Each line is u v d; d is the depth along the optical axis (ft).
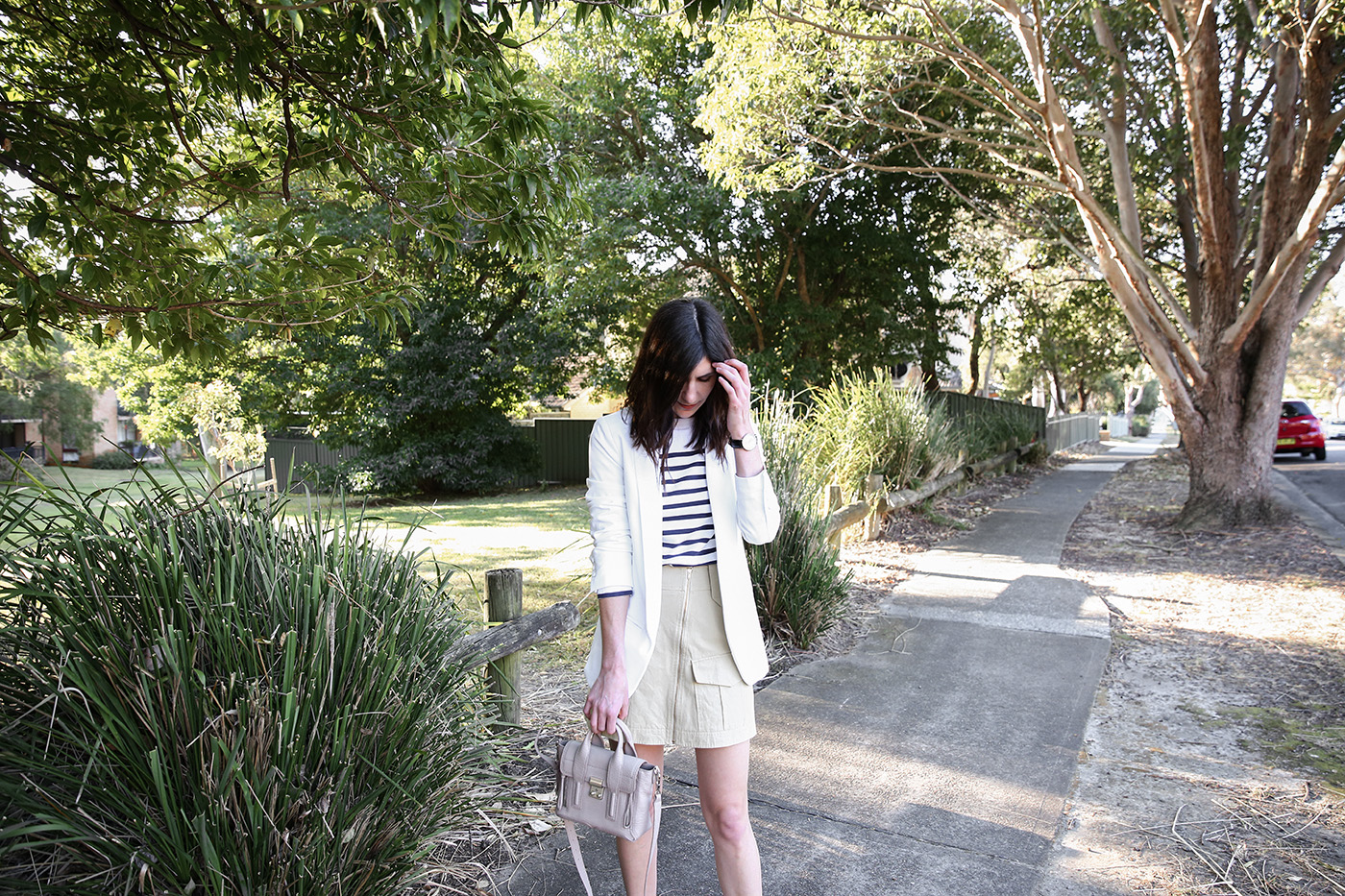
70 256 9.51
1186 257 35.06
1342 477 46.47
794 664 14.42
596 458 6.43
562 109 44.73
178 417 47.75
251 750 5.68
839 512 20.54
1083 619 17.26
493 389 57.82
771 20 23.97
